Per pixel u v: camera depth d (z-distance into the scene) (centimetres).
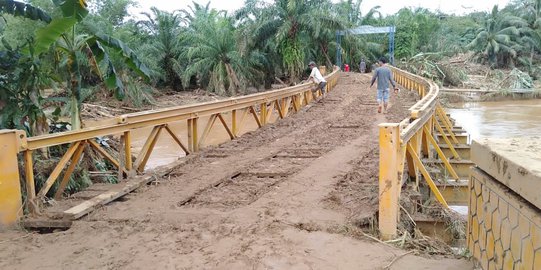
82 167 737
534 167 178
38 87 753
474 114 2567
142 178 615
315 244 393
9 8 725
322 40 3384
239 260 364
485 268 222
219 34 2952
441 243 416
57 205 504
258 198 532
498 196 207
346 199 509
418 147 616
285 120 1226
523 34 4778
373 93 1912
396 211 417
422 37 4528
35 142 479
